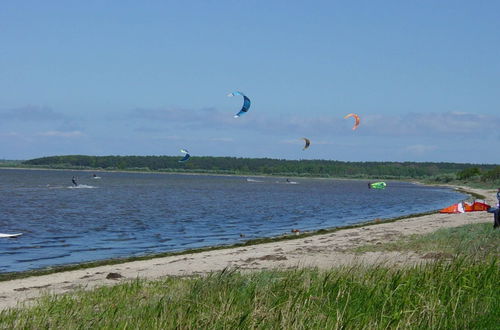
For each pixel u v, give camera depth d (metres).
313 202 80.19
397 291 11.11
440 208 71.31
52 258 27.14
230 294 11.60
